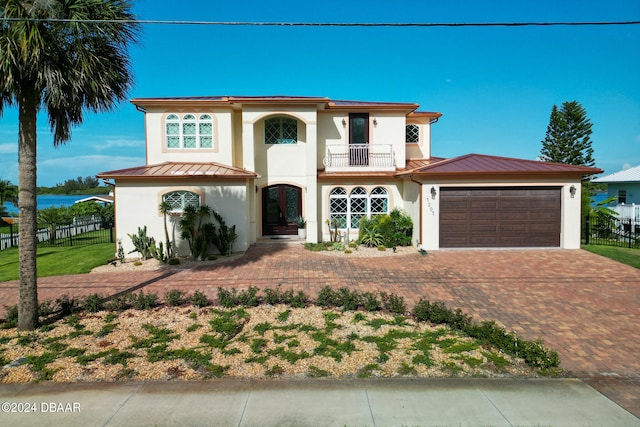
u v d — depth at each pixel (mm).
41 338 7453
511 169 15719
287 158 18641
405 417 4953
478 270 12797
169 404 5277
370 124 19469
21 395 5527
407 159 21469
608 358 6703
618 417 4957
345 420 4895
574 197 15961
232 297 9242
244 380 5910
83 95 8414
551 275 12109
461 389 5637
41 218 21578
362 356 6605
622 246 17609
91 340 7332
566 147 36062
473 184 15844
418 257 14875
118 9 8078
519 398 5406
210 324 8047
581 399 5395
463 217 16062
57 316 8656
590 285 11039
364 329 7773
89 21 7305
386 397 5426
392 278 11922
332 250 16391
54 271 13391
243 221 16203
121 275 12742
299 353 6707
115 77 8398
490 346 6926
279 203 19016
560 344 7285
